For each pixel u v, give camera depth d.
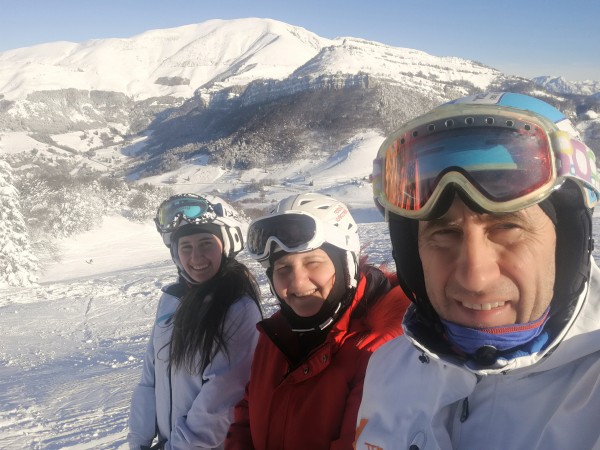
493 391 0.49
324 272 0.93
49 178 26.02
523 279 0.44
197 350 1.19
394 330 0.88
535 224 0.45
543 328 0.47
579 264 0.46
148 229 26.69
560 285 0.48
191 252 1.28
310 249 0.91
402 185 0.51
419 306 0.56
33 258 14.51
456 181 0.44
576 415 0.44
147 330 5.91
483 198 0.43
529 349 0.46
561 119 0.49
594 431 0.43
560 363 0.46
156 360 1.37
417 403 0.59
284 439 0.92
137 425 1.41
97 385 3.54
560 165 0.44
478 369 0.46
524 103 0.50
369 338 0.89
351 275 0.95
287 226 0.93
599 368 0.44
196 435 1.16
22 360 4.98
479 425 0.49
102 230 24.80
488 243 0.45
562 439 0.44
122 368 4.07
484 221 0.45
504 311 0.46
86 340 5.73
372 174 0.59
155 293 8.70
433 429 0.53
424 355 0.59
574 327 0.46
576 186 0.46
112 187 29.45
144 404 1.42
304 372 0.91
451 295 0.48
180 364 1.22
